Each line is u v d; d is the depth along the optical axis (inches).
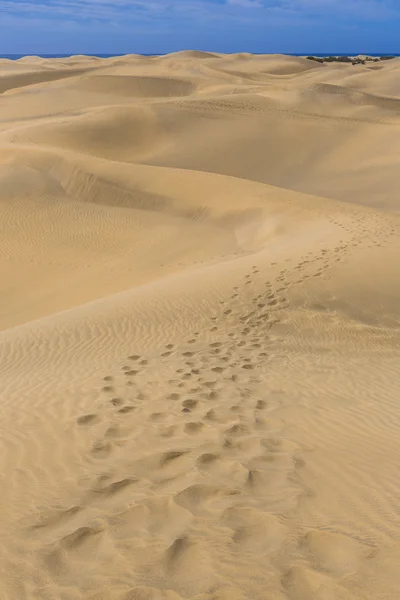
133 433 243.4
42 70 3703.3
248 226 839.1
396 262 509.4
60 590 147.9
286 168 1464.1
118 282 699.4
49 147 1224.2
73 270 761.6
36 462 218.2
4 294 701.9
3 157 1136.8
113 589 147.3
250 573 150.7
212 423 253.8
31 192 987.9
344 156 1507.1
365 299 448.1
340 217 757.3
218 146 1560.0
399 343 394.0
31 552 163.5
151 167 1078.4
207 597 142.5
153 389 296.5
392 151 1493.6
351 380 324.2
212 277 501.4
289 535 166.4
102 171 1042.1
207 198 947.3
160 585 148.1
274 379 318.0
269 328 406.6
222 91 2546.8
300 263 516.1
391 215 761.6
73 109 2223.2
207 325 408.5
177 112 1740.9
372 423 261.4
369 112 1910.7
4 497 193.6
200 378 314.0
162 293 470.9
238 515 178.4
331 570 150.7
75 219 919.7
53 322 430.3
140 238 854.5
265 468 210.8
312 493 191.9
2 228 884.6
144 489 196.7
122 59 4308.6
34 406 277.4
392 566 150.2
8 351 374.3
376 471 209.2
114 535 170.6
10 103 2490.2
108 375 319.0
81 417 259.9
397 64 4138.8
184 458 219.1
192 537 167.5
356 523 172.6
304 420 261.6
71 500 190.5
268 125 1700.3
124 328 404.2
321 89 2196.1
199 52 4616.1
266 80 3356.3
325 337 397.7
